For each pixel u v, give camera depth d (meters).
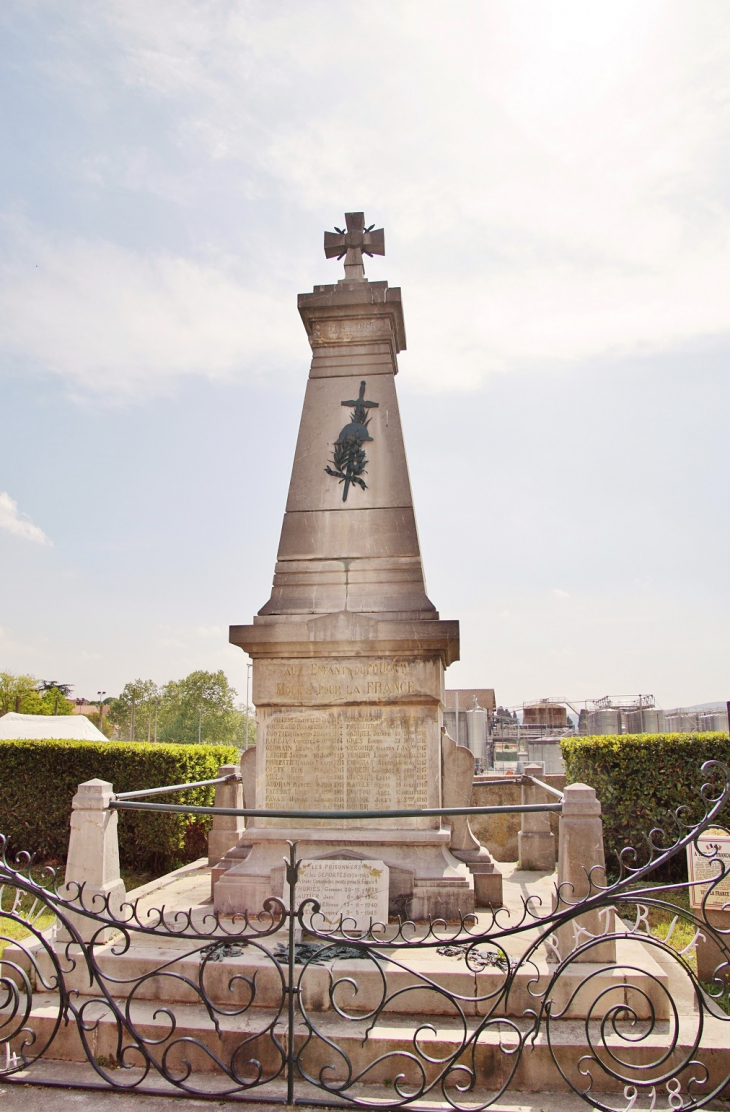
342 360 8.30
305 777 7.14
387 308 8.27
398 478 7.89
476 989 5.12
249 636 7.29
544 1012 4.71
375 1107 4.14
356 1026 4.95
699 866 5.97
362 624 7.14
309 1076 4.68
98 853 5.73
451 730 27.45
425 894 6.58
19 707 50.69
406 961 5.45
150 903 7.41
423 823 6.92
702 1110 4.31
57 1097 4.43
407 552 7.64
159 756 12.08
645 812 10.66
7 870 4.54
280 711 7.27
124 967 5.43
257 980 5.29
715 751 10.61
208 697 77.06
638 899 4.31
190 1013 5.16
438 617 7.32
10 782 12.30
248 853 7.31
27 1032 5.00
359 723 7.16
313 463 8.03
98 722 74.44
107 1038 4.91
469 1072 4.21
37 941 5.78
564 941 5.27
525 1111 4.33
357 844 6.87
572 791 5.48
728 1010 5.23
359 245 8.63
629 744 10.86
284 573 7.72
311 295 8.33
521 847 9.69
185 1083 4.65
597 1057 4.32
